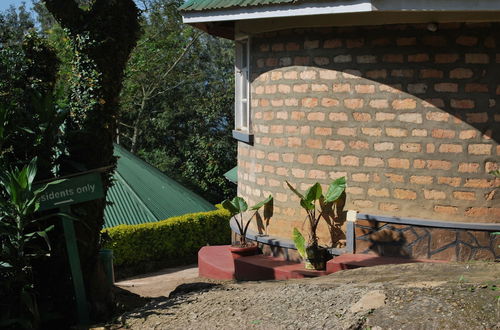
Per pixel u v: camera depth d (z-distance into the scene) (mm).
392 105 9047
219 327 5879
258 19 10211
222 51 32531
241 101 11727
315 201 9672
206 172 28391
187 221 16266
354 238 9359
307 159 9719
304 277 9141
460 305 5250
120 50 7609
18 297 6648
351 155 9352
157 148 30516
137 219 15992
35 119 7227
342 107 9375
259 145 10469
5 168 6621
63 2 7289
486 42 8648
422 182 8945
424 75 8859
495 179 8719
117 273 14727
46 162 7086
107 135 7586
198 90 31500
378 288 5945
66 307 7363
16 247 6473
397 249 9078
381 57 9070
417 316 5188
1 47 7547
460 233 8742
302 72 9695
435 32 8781
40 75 7711
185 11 9961
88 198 7035
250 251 10344
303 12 8609
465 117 8734
